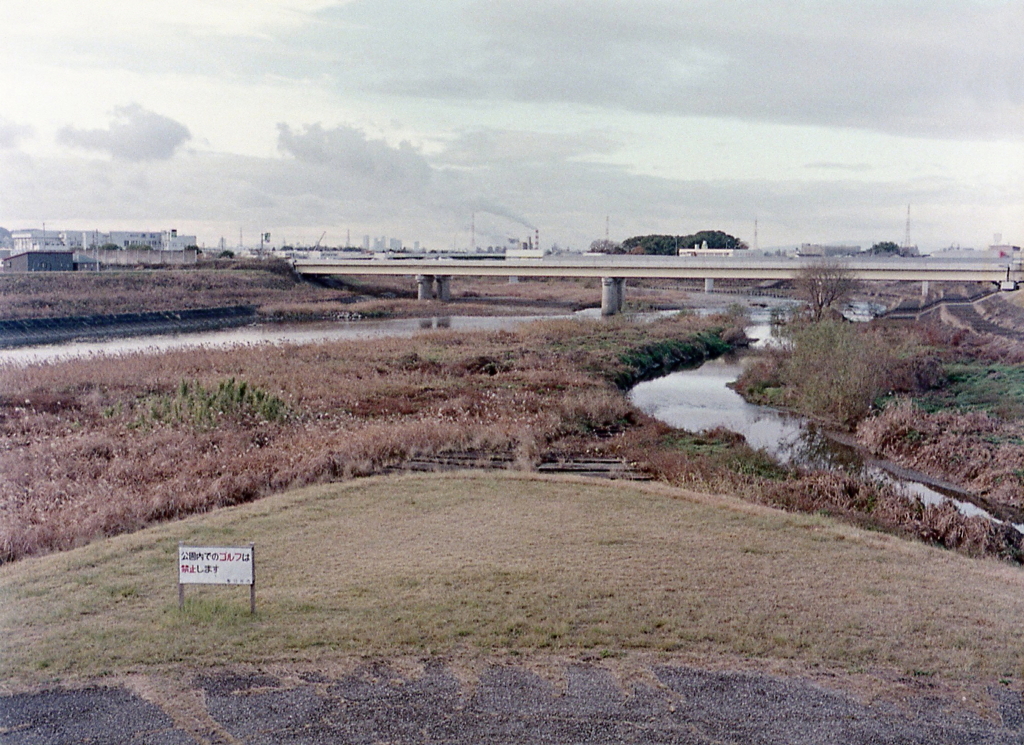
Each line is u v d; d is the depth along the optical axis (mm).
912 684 12484
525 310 111750
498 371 50312
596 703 11617
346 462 27281
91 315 83938
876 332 59844
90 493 23250
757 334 84688
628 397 47938
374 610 14617
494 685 12055
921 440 35062
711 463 30562
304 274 132000
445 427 32062
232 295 109938
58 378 42750
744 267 91562
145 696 11562
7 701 11391
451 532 19672
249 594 15383
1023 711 11750
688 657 13125
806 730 11078
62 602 14969
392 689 11883
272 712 11195
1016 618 15219
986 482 30125
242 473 25453
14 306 84438
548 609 14758
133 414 34094
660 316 94688
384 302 116875
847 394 42219
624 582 16250
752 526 20797
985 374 50938
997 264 80188
